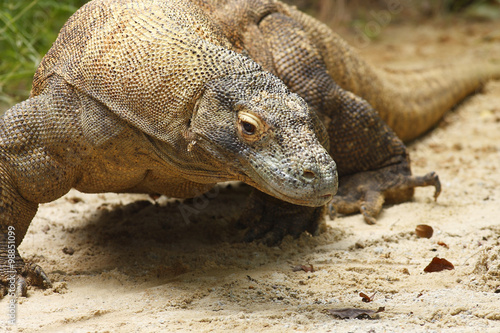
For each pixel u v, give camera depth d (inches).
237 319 350.3
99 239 494.0
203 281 410.9
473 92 953.5
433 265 427.8
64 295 394.6
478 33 1386.6
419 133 791.7
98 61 395.2
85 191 442.9
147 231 510.3
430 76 839.7
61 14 815.7
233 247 475.2
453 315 354.0
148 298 385.4
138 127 382.0
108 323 348.5
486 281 398.3
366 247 476.4
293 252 469.1
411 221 526.0
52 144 401.1
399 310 361.7
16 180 398.6
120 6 421.7
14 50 794.2
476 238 481.1
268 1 534.0
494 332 329.4
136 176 425.1
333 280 410.9
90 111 397.1
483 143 762.8
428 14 1583.4
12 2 792.9
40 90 426.9
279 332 332.8
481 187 612.4
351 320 350.0
